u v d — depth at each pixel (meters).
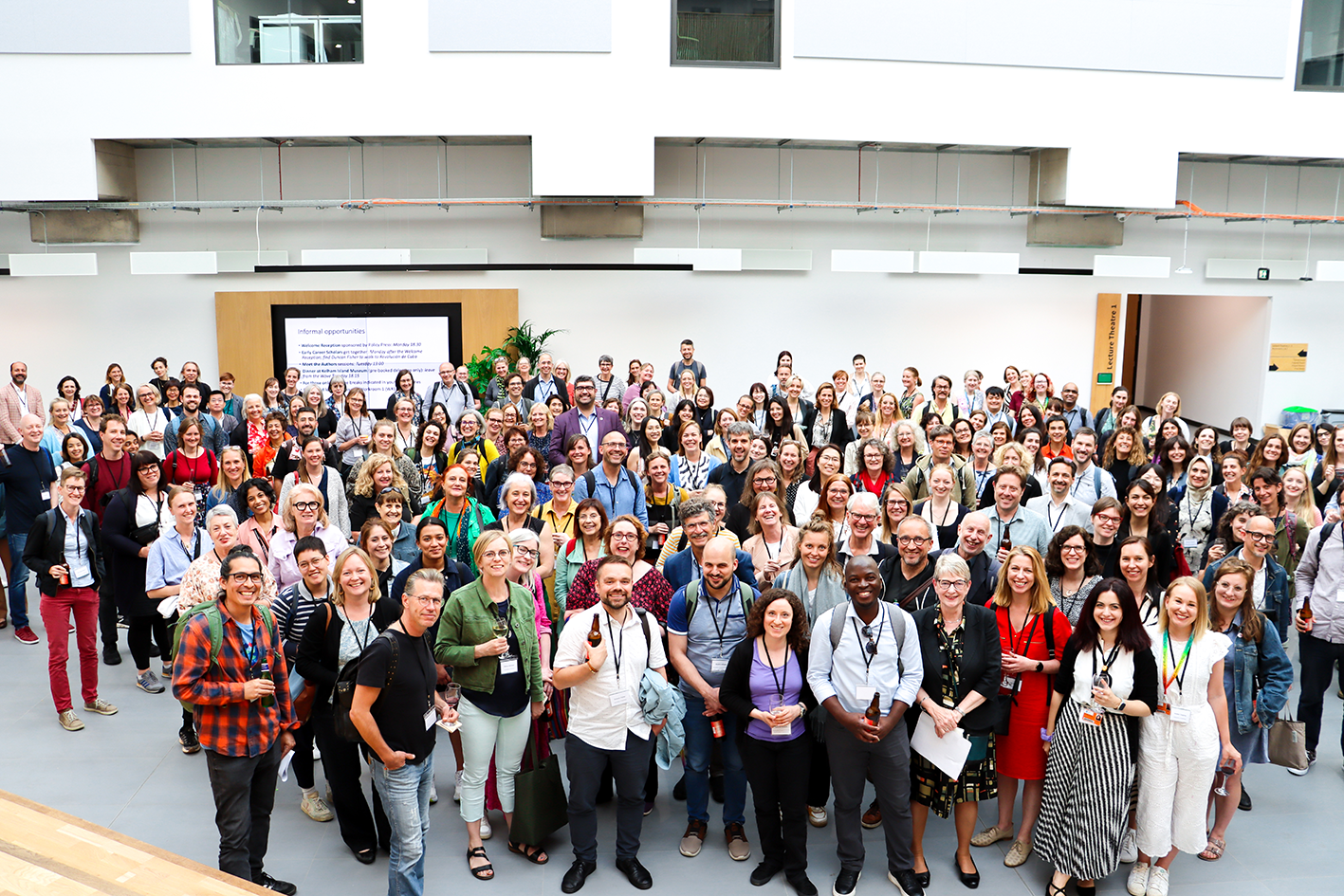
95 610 5.45
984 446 6.07
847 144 11.67
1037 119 11.17
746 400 8.48
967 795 3.86
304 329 11.88
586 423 8.33
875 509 4.37
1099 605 3.70
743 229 12.15
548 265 11.98
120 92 10.43
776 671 3.80
